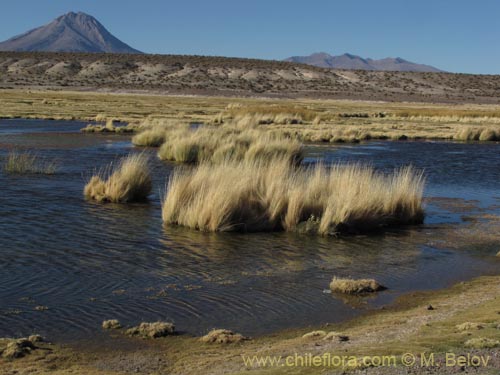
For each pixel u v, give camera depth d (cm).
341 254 1171
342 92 13988
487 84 15912
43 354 668
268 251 1172
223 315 816
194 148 2577
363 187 1487
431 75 16800
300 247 1215
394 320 789
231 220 1348
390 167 2522
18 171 2116
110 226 1337
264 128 4500
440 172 2434
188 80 14338
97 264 1038
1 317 781
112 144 3231
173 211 1384
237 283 959
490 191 2027
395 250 1217
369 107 9225
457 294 933
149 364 645
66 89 12256
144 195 1695
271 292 920
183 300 870
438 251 1221
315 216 1395
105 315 801
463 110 8462
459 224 1498
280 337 739
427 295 930
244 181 1446
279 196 1404
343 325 786
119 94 11438
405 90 14875
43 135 3634
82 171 2177
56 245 1158
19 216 1403
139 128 4178
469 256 1188
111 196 1642
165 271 1011
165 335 738
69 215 1438
